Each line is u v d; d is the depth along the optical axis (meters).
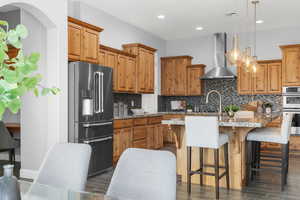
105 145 4.48
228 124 3.26
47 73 3.94
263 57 6.87
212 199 3.15
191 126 3.30
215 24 6.34
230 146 3.61
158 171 1.46
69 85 4.04
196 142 3.29
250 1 4.83
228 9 5.28
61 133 3.87
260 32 6.90
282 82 6.24
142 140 5.81
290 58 6.14
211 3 4.95
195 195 3.30
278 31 6.72
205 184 3.74
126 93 6.51
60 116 3.86
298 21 6.12
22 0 3.34
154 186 1.44
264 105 6.56
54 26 3.85
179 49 7.85
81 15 4.90
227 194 3.32
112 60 5.38
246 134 3.57
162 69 7.67
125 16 5.74
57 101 3.85
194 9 5.27
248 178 3.68
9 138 4.37
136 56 6.18
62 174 1.74
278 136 3.48
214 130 3.16
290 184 3.72
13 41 0.86
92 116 4.19
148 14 5.61
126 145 5.24
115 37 5.86
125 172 1.54
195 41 7.65
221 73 6.76
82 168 1.70
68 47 4.11
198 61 7.61
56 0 3.86
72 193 1.42
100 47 5.03
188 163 3.39
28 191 1.45
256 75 6.59
